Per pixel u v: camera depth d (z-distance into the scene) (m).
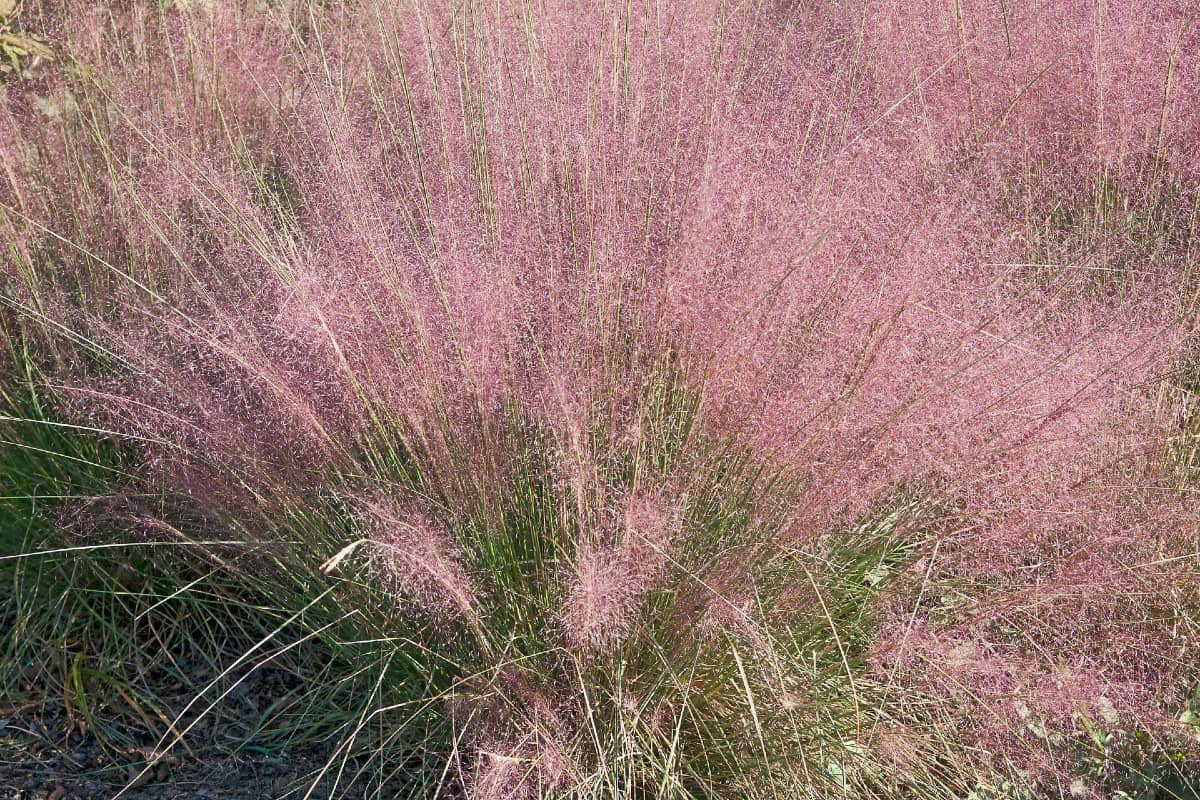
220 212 3.35
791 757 2.79
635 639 2.83
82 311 3.46
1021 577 3.15
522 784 2.68
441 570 2.59
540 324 3.11
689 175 3.30
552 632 2.88
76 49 4.07
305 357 3.03
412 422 2.88
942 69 4.37
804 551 2.84
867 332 2.93
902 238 3.23
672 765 2.78
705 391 2.87
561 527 2.90
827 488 2.80
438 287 2.97
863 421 2.83
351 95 4.00
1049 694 2.90
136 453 3.38
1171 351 3.52
